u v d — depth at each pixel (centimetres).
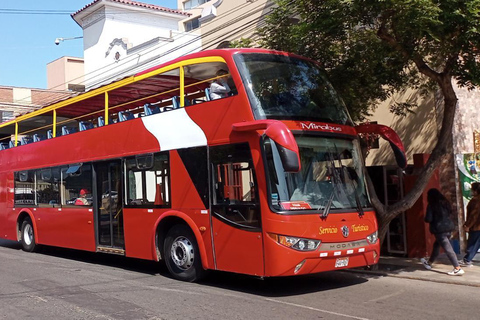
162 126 985
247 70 841
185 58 951
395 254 1180
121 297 807
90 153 1200
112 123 1139
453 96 988
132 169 1058
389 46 1017
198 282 930
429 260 1010
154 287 887
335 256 793
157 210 980
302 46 1096
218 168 858
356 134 915
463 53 931
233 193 829
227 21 1981
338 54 1102
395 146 897
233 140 832
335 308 723
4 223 1620
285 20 1140
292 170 711
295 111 832
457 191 1201
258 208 783
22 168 1527
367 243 848
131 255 1050
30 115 1497
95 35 2788
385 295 806
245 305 745
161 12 2956
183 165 926
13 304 771
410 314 687
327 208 795
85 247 1203
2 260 1300
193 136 912
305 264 761
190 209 905
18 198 1546
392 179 1195
